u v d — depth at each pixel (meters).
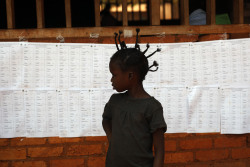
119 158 1.26
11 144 1.88
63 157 1.92
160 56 1.94
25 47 1.85
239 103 1.95
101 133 1.92
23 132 1.87
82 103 1.90
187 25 1.96
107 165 1.35
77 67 1.89
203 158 1.99
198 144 1.98
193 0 3.38
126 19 1.94
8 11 1.87
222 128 1.96
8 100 1.85
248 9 3.28
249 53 1.93
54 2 3.37
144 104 1.26
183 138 1.97
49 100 1.88
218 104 1.95
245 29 1.99
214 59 1.94
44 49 1.87
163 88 1.94
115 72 1.26
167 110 1.94
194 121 1.95
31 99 1.87
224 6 3.03
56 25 3.40
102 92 1.91
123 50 1.28
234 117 1.95
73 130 1.90
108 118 1.47
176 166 1.98
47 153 1.90
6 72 1.84
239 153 2.01
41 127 1.88
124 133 1.26
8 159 1.88
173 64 1.94
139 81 1.31
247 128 1.95
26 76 1.86
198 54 1.94
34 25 3.38
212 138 1.99
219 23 2.40
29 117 1.87
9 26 1.88
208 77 1.94
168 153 1.97
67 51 1.88
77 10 3.44
